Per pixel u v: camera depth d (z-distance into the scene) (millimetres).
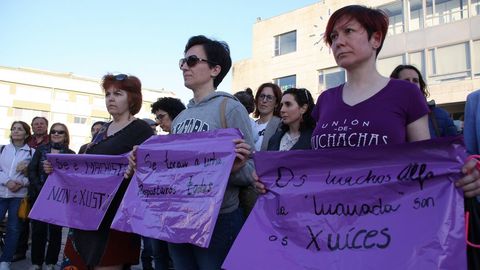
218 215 2146
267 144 4027
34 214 3158
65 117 39250
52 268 4902
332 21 1888
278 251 1728
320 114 2027
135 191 2445
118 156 2814
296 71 20516
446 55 15828
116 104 2973
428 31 16328
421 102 1709
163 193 2271
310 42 20062
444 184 1511
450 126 2816
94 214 2750
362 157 1710
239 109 2305
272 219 1825
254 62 22641
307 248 1682
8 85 36625
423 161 1577
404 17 17109
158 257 3580
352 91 1887
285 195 1837
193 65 2426
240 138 2105
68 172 3131
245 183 2197
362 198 1659
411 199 1557
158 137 2494
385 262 1485
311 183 1808
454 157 1511
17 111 37062
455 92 15367
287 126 3699
